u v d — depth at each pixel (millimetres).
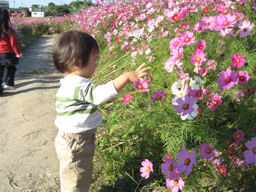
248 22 1993
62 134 1572
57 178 2078
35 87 4445
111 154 2129
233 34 2029
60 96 1542
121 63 4402
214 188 1752
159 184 1839
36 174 2131
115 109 3021
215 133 1824
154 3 4617
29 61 6957
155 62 3148
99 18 7250
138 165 2082
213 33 2307
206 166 1758
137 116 2408
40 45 10500
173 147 1843
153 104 2141
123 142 2207
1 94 4066
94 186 1949
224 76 1557
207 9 2971
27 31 13750
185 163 1407
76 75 1554
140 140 2170
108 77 4094
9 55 4047
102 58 5426
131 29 4762
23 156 2387
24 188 1972
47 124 3033
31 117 3223
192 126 1832
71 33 1551
